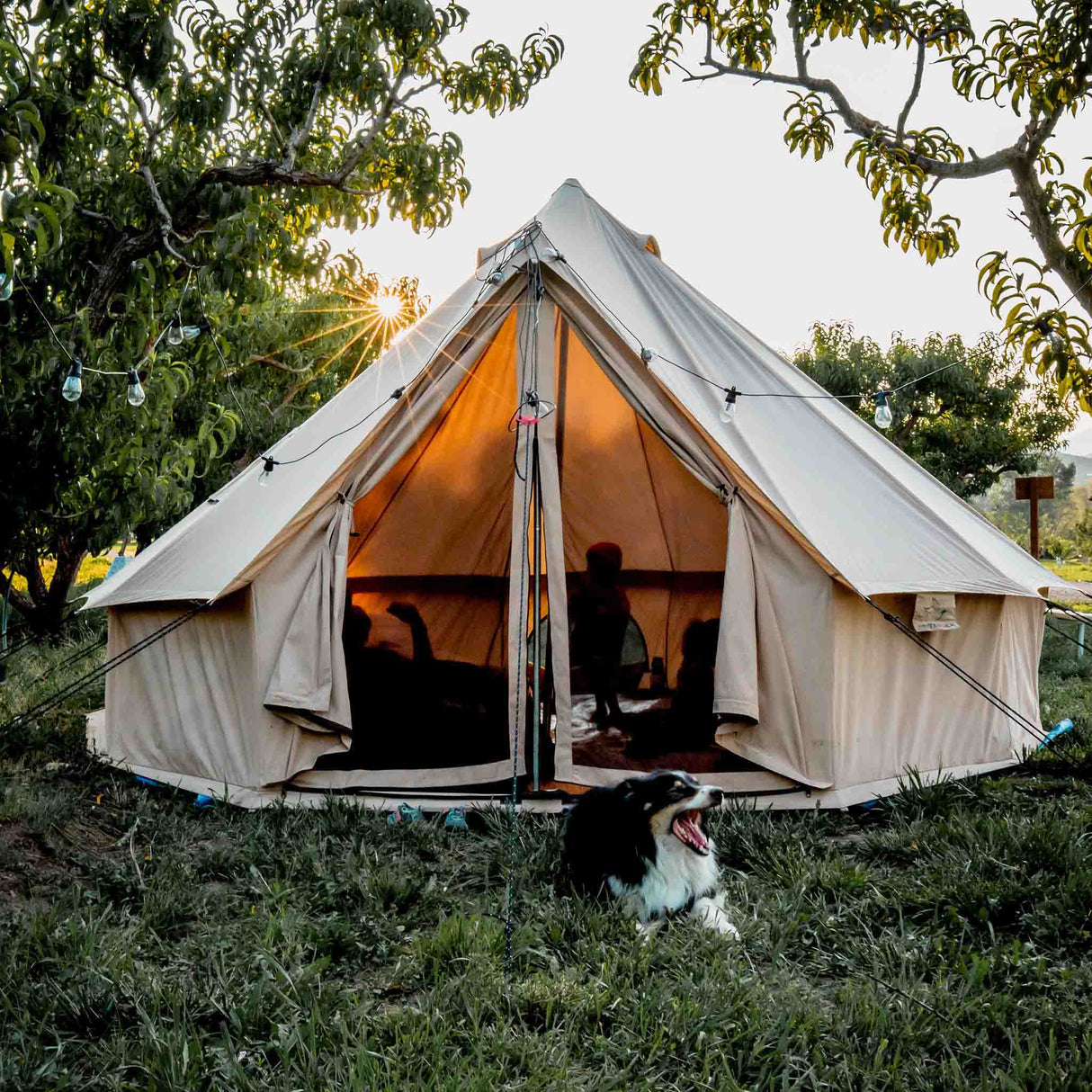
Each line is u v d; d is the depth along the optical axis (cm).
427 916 380
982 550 598
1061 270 546
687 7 667
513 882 411
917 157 594
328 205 880
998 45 582
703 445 534
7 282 424
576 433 771
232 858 435
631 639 720
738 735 525
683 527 802
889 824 495
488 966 320
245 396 1323
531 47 794
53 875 416
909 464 700
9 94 423
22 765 571
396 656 732
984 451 1967
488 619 836
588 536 839
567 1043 276
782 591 525
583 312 547
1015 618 629
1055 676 931
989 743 586
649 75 682
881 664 544
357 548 823
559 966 331
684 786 379
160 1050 261
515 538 523
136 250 594
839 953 349
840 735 518
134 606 602
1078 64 535
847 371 1969
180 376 685
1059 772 584
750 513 531
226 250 616
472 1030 283
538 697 517
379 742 594
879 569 525
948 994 303
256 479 638
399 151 801
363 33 682
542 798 512
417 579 845
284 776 523
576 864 399
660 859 376
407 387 539
